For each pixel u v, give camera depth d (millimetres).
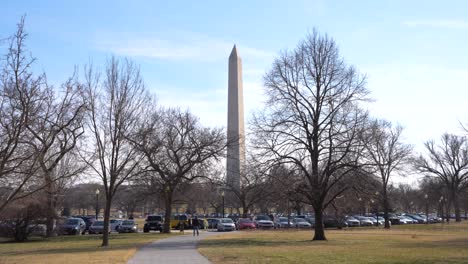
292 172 35375
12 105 15047
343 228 66000
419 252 24344
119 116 30922
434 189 97625
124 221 55406
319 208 36406
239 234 46250
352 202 39062
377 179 44344
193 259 21016
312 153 35656
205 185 57844
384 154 57125
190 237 40375
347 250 25750
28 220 39500
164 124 48469
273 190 35281
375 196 36969
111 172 30875
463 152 89312
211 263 19344
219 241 34281
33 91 15367
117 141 31281
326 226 68000
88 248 28656
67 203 78062
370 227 70375
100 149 30531
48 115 16406
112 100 30547
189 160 48500
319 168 36656
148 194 49750
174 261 20234
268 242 33188
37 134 16219
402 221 86438
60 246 31453
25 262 20125
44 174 19922
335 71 36156
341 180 35406
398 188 124938
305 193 35625
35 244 34469
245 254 23141
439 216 120500
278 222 64875
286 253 23734
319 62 36281
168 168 48812
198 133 50531
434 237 40812
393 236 42625
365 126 35594
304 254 23141
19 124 14680
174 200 57781
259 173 35469
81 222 52469
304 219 66625
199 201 70125
